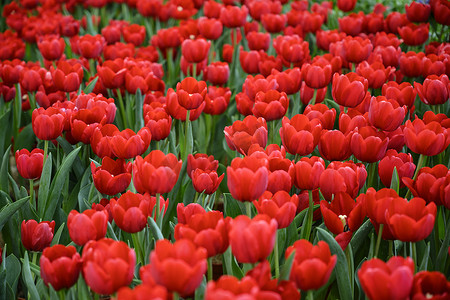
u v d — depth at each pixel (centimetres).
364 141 175
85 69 284
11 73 251
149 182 160
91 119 197
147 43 374
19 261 184
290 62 265
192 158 190
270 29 315
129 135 183
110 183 174
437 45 288
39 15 402
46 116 188
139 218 160
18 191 201
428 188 166
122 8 455
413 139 175
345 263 159
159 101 231
